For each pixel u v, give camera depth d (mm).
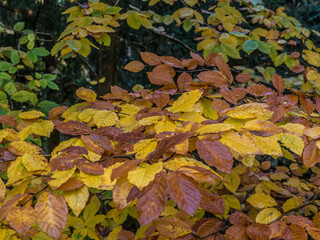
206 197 1179
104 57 2885
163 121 987
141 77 4250
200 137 844
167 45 4121
